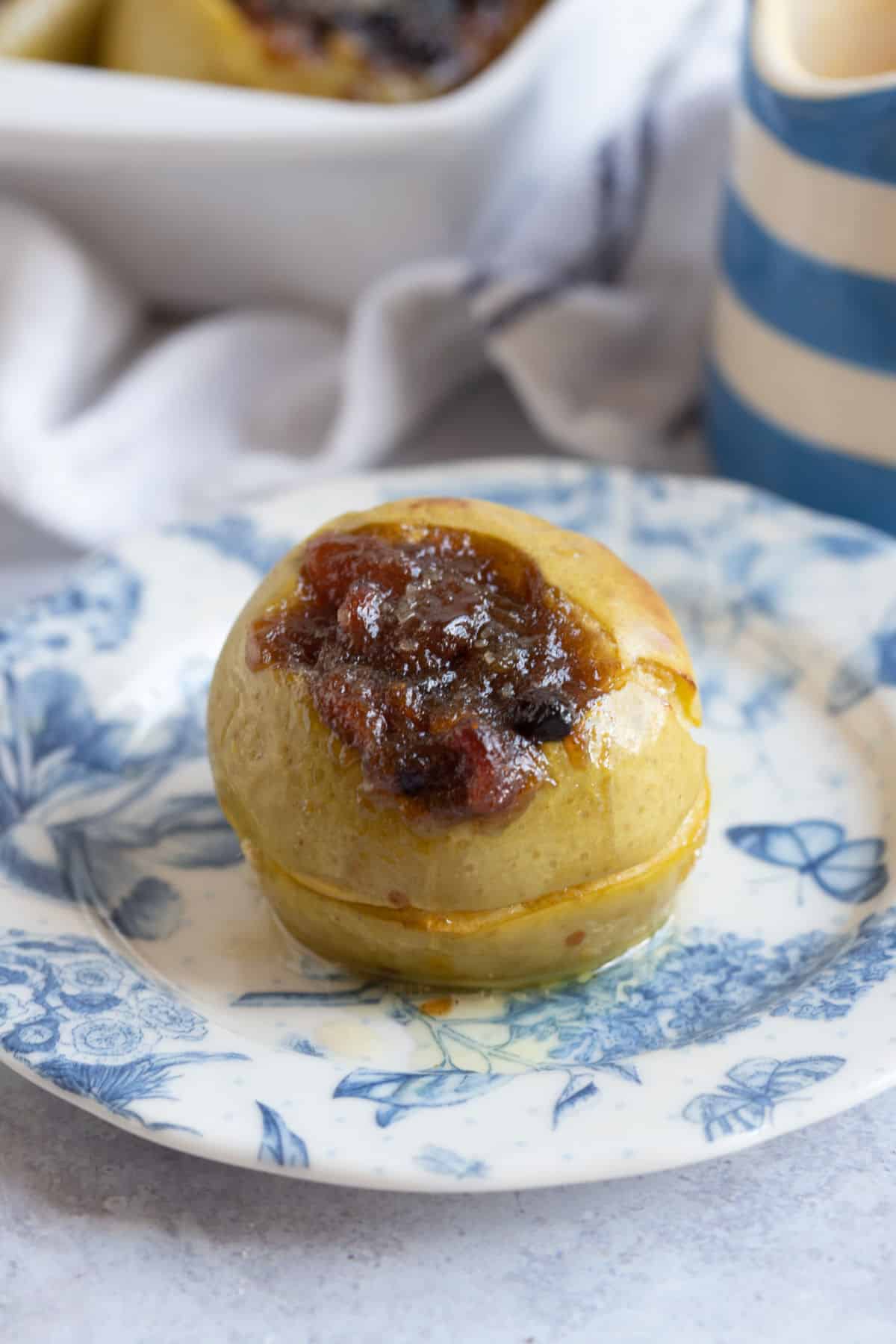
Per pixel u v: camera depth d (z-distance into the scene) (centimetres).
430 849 46
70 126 60
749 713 53
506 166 64
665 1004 46
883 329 55
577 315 61
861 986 45
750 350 58
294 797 46
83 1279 43
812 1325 42
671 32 66
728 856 50
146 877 50
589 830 46
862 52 56
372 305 61
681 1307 43
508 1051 46
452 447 64
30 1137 45
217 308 68
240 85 63
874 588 54
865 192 54
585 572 48
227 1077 44
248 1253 44
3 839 50
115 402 62
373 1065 45
